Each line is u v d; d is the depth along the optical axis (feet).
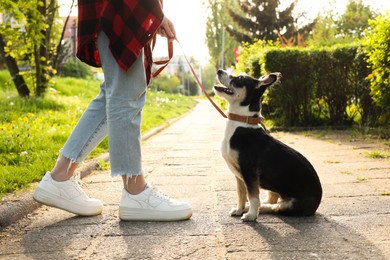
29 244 9.18
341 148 23.12
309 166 11.27
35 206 11.87
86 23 10.13
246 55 43.78
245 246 8.94
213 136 32.37
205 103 120.88
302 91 33.12
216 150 24.30
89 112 10.90
